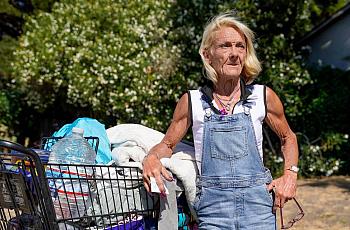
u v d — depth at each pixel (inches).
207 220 131.7
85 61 453.7
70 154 138.4
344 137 440.8
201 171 133.8
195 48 442.3
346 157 452.1
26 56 495.8
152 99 438.0
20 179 125.4
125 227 137.7
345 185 392.5
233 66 132.1
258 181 130.3
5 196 131.2
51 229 123.2
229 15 138.9
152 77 434.6
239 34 134.8
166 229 134.0
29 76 496.4
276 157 430.3
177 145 151.9
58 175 133.3
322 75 493.0
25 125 597.6
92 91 443.8
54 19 501.7
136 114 448.1
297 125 460.8
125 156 146.3
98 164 144.4
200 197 133.0
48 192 122.5
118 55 442.0
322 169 437.7
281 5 460.1
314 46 540.1
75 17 482.6
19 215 130.3
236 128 130.9
